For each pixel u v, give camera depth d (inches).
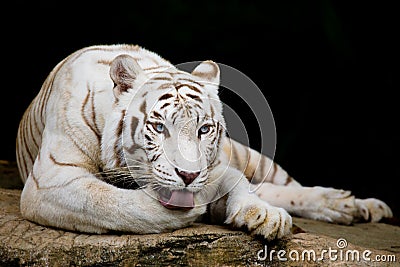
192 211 295.9
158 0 695.1
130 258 289.7
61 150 321.4
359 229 392.8
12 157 677.9
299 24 703.7
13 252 298.4
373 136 695.7
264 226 294.7
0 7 687.1
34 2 690.8
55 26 701.9
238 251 295.0
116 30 703.1
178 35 696.4
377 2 723.4
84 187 300.7
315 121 708.0
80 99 327.0
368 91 707.4
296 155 700.7
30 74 698.8
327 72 712.4
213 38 699.4
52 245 296.2
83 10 698.2
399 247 339.9
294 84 713.0
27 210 317.4
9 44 695.7
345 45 698.8
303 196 411.5
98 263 290.4
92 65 339.0
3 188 436.8
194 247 293.1
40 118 368.8
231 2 699.4
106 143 313.4
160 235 295.0
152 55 354.0
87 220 297.9
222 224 325.7
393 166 682.8
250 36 705.0
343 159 696.4
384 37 717.9
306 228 370.6
